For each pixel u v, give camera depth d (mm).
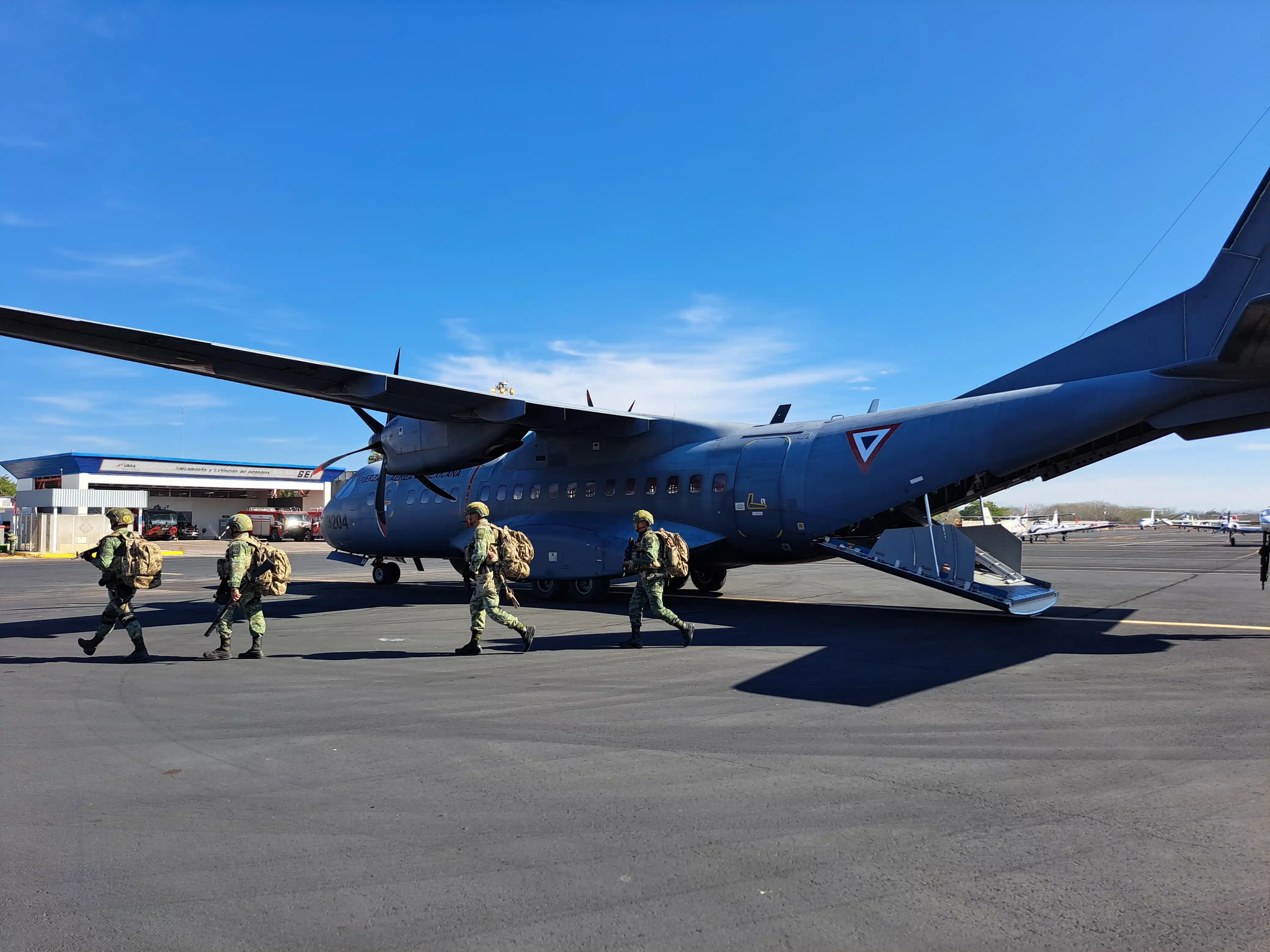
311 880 3443
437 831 3988
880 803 4285
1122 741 5402
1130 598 14719
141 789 4637
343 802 4414
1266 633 10336
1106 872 3432
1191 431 11273
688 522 14242
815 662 8539
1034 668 8047
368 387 12227
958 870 3467
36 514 39375
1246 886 3295
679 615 12977
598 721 6102
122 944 2930
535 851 3730
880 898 3229
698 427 14828
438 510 17750
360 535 19453
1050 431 11070
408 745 5512
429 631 11453
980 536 13125
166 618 13383
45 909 3203
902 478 12148
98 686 7637
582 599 15000
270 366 11305
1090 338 11234
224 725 6109
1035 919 3037
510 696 7043
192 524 60688
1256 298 7312
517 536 9555
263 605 15289
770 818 4102
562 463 16109
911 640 10008
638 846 3770
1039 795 4391
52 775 4902
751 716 6195
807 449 13180
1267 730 5668
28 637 11062
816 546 13117
